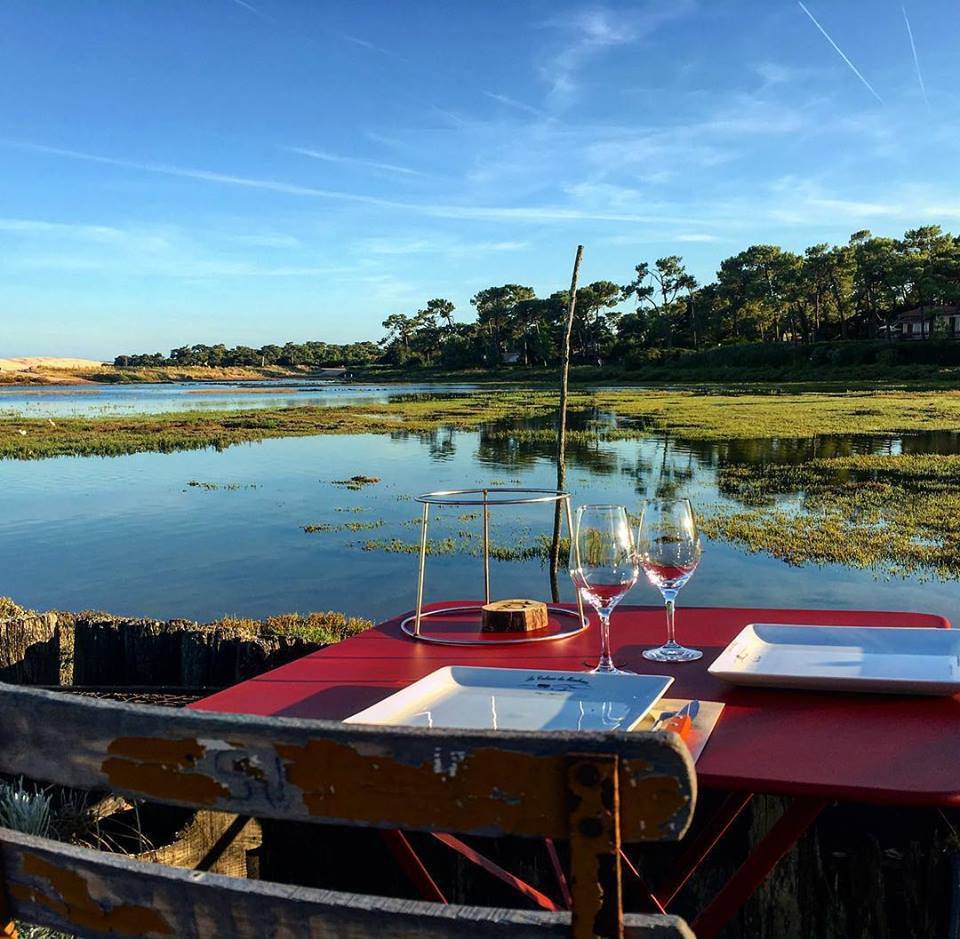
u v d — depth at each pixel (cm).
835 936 241
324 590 955
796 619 245
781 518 1220
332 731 90
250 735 93
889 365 7631
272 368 19988
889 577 901
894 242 9725
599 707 169
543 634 237
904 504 1304
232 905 96
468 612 268
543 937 87
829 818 248
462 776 88
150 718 96
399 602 890
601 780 84
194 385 15000
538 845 262
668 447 2297
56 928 106
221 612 892
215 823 265
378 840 279
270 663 426
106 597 972
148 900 100
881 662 196
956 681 168
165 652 451
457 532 1225
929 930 235
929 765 139
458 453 2373
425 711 173
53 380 17262
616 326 12050
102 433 3378
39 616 468
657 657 207
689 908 256
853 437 2406
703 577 920
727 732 158
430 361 16138
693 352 9806
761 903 247
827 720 162
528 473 1858
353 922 92
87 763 100
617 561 194
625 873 200
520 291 13475
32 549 1234
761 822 249
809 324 10744
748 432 2644
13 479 2006
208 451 2648
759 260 10262
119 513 1513
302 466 2167
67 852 104
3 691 102
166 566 1105
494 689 183
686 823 83
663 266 11456
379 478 1880
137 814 268
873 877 238
